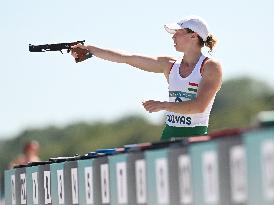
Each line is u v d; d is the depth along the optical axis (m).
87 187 16.98
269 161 11.89
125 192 15.44
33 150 38.53
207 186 13.14
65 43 20.09
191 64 18.05
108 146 117.06
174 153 13.91
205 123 18.19
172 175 13.98
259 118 12.31
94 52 19.80
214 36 18.11
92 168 16.75
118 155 15.66
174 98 18.28
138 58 19.23
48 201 19.00
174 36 18.12
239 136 12.50
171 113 18.36
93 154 16.95
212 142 13.01
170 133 18.39
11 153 142.88
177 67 18.28
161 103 17.36
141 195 14.93
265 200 11.99
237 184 12.55
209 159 13.09
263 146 12.00
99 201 16.50
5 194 22.16
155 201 14.48
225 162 12.77
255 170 12.17
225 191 12.77
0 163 145.00
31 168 19.97
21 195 20.78
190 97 18.05
